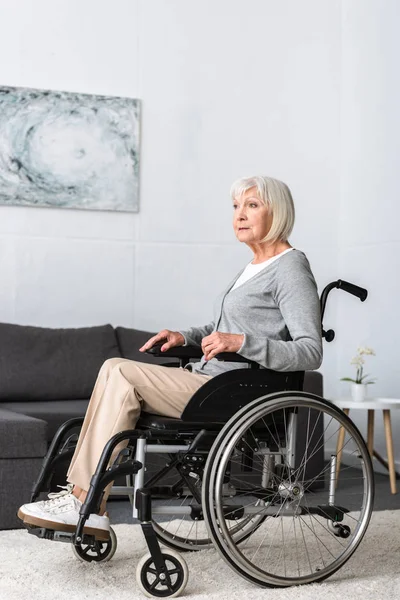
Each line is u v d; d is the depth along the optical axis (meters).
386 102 5.09
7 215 4.86
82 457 2.43
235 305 2.71
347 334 5.42
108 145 5.02
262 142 5.35
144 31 5.14
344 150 5.48
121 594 2.36
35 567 2.62
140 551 2.83
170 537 2.83
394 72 5.03
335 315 5.50
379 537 3.13
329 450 5.29
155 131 5.14
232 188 2.82
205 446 2.44
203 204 5.22
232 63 5.30
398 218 4.95
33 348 4.50
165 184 5.15
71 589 2.40
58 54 4.97
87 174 4.98
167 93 5.17
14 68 4.88
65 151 4.94
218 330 2.78
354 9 5.42
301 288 2.62
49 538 2.38
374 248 5.16
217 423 2.45
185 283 5.18
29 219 4.90
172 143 5.17
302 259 2.70
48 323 4.91
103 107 5.02
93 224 5.02
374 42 5.21
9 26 4.88
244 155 5.31
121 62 5.09
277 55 5.40
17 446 3.33
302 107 5.44
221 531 2.38
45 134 4.91
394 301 4.97
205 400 2.44
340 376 5.48
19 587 2.41
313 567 2.68
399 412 4.91
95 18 5.05
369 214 5.22
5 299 4.84
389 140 5.05
